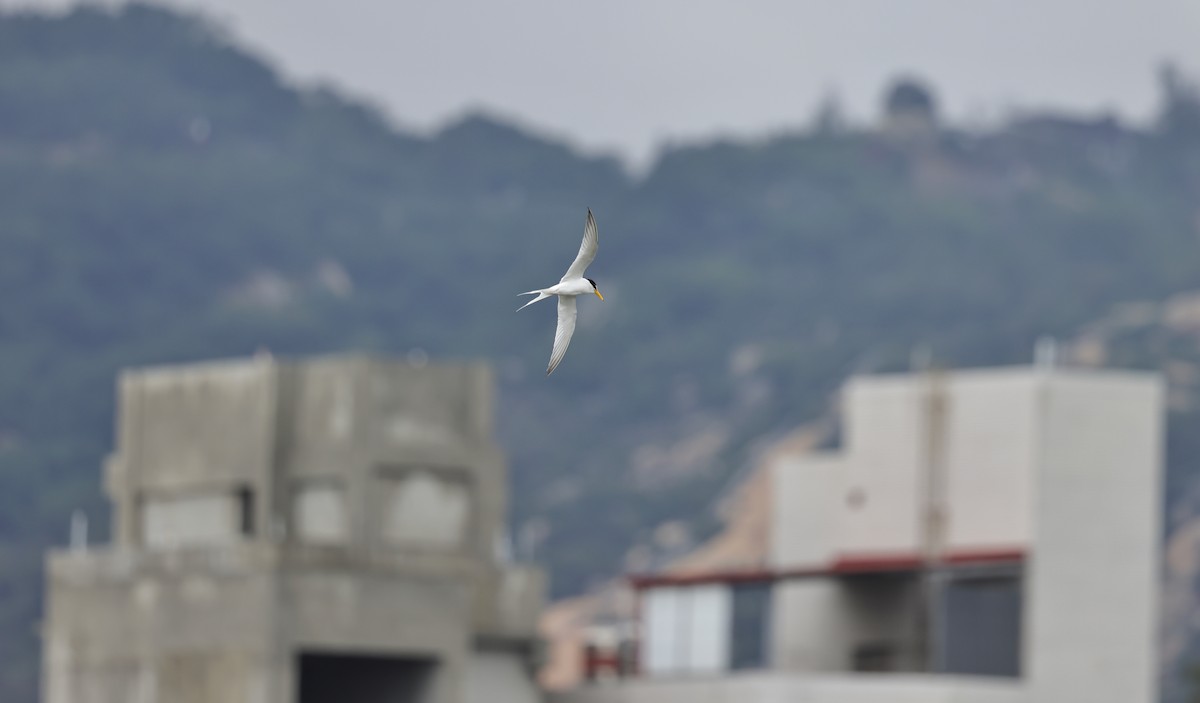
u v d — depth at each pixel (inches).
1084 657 3380.9
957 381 3565.5
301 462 3444.9
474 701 3472.0
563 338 1753.2
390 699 3417.8
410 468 3427.7
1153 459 3462.1
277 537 3427.7
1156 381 3486.7
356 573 3309.5
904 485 3602.4
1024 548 3395.7
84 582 3486.7
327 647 3275.1
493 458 3496.6
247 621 3253.0
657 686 3469.5
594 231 1747.0
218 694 3272.6
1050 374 3430.1
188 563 3351.4
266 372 3457.2
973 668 3437.5
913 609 3553.2
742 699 3346.5
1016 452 3442.4
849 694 3329.2
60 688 3496.6
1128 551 3430.1
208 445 3513.8
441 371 3476.9
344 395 3417.8
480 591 3476.9
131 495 3602.4
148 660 3378.4
